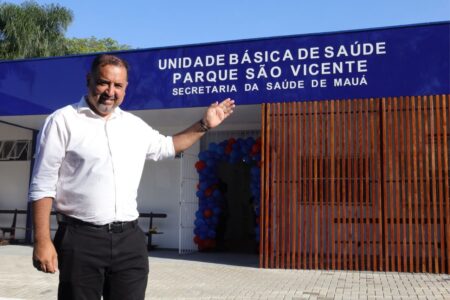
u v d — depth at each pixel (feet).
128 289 9.73
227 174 48.93
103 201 9.42
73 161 9.32
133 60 35.86
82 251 9.30
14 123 43.09
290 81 32.12
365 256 30.50
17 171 47.11
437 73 29.73
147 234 41.29
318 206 31.19
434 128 29.66
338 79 31.24
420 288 24.97
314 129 31.45
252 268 31.81
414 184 29.71
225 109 11.02
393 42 30.53
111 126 9.66
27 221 45.55
